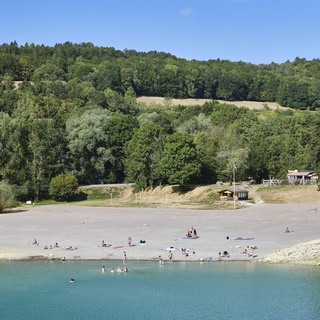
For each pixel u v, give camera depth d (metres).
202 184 172.50
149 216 121.00
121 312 58.12
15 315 57.56
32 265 76.44
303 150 190.62
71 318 55.88
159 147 170.25
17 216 126.50
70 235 96.12
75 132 188.88
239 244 83.88
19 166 171.75
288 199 136.38
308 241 81.25
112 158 187.00
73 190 170.38
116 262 76.94
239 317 55.69
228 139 186.88
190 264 74.50
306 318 55.16
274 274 68.50
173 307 58.91
